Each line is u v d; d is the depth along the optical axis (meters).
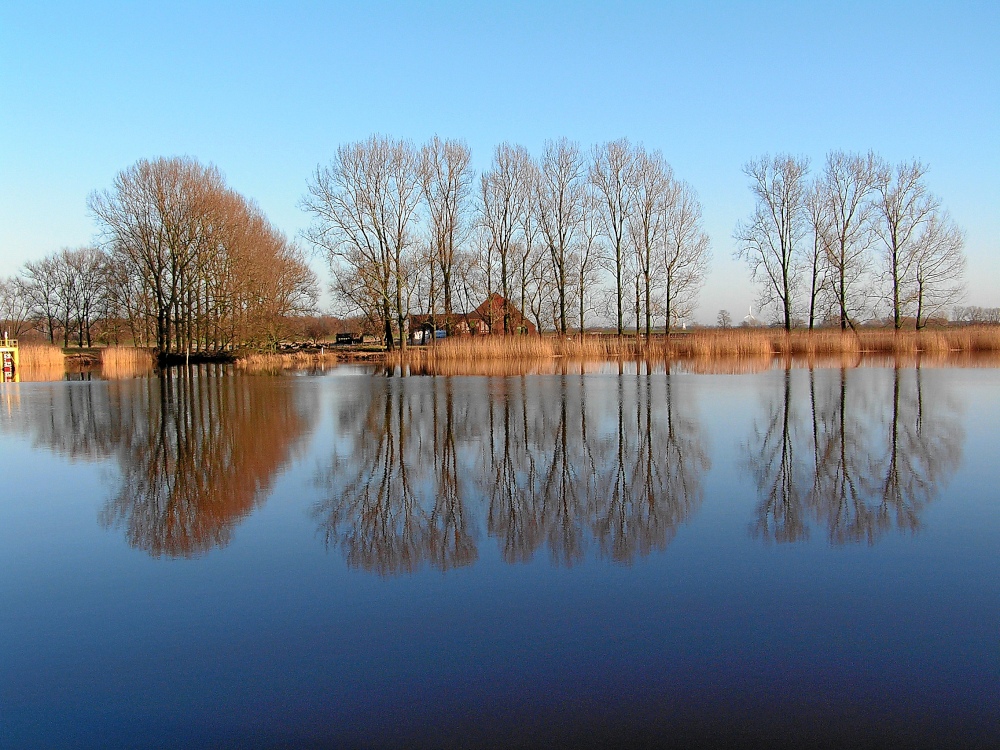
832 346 37.28
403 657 4.92
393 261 41.44
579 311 45.59
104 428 15.35
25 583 6.39
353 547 7.21
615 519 7.99
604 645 5.04
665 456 11.26
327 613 5.65
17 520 8.33
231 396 21.83
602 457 11.28
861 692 4.40
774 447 11.84
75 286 71.19
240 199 46.03
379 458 11.55
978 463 10.45
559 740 3.98
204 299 43.03
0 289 72.94
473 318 45.97
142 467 11.21
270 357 40.69
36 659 5.02
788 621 5.37
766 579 6.19
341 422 15.52
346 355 44.81
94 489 9.78
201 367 39.28
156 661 4.95
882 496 8.75
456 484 9.72
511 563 6.67
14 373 32.19
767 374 25.70
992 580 6.10
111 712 4.36
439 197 41.75
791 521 7.80
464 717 4.21
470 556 6.88
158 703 4.44
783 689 4.44
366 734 4.07
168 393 23.34
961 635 5.12
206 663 4.91
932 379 22.80
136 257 42.25
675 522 7.85
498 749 3.92
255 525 8.01
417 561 6.77
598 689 4.48
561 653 4.94
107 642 5.25
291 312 48.84
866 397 18.09
